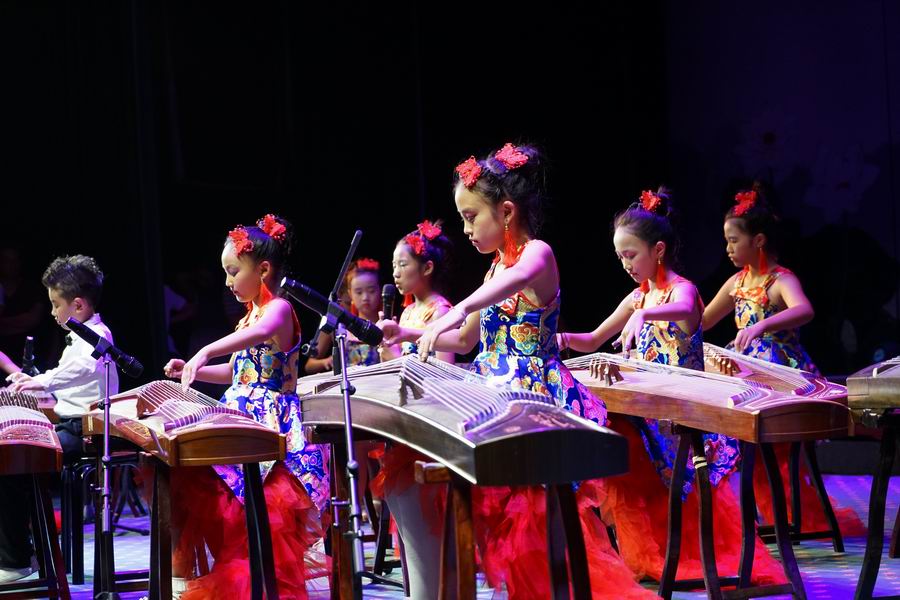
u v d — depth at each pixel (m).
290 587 5.30
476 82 13.65
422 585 4.44
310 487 5.47
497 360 4.62
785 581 5.67
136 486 9.95
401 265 7.95
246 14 12.70
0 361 8.06
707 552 4.93
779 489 5.14
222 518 5.34
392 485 4.46
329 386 4.68
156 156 12.11
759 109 13.47
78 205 11.83
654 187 14.02
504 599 4.62
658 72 14.10
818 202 13.09
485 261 13.46
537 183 4.78
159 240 12.02
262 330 5.40
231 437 4.60
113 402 5.87
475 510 4.48
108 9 11.83
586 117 13.88
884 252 12.65
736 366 5.87
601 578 4.75
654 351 6.23
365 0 13.27
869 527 4.81
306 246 13.05
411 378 3.89
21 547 7.23
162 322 11.98
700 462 4.96
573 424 3.24
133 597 6.25
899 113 12.52
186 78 12.38
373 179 13.35
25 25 11.67
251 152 12.76
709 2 13.73
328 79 13.14
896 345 12.56
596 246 13.87
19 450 4.97
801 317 7.20
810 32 13.09
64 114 11.79
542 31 13.77
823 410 4.53
